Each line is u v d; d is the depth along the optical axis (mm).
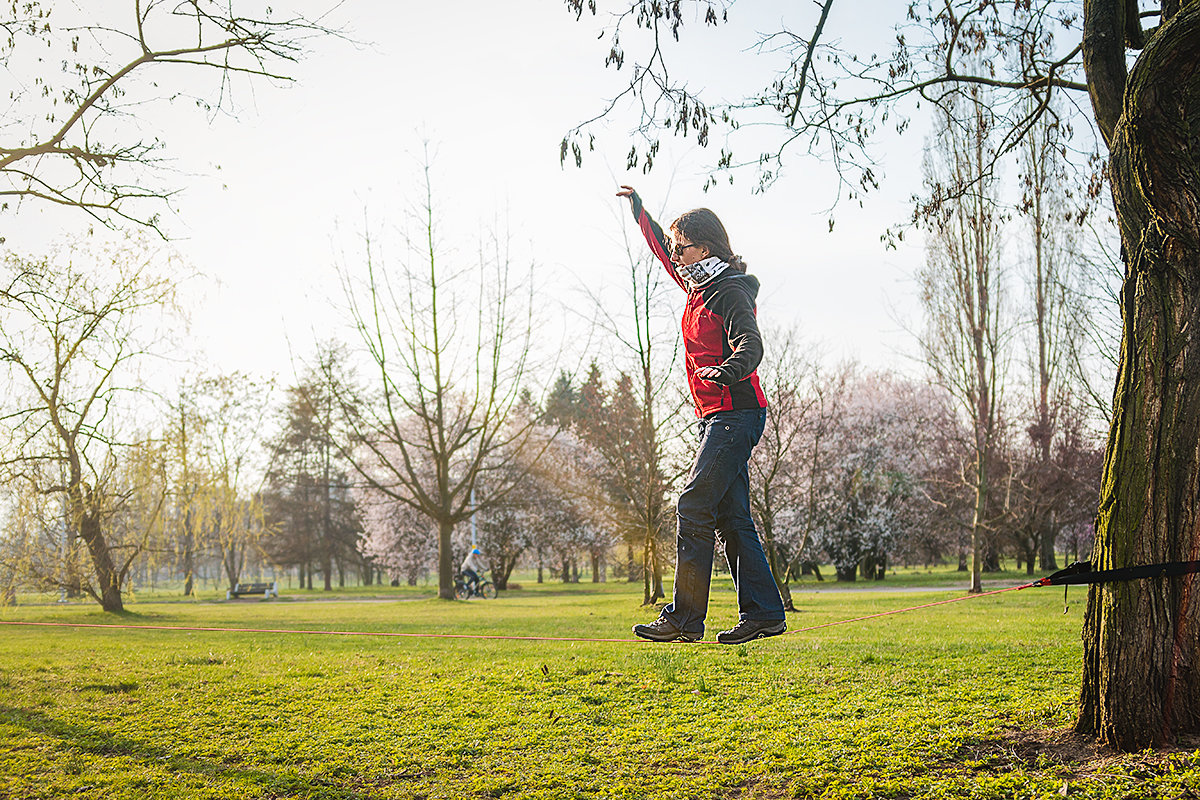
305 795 5523
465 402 45250
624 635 14117
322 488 58625
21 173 10547
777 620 3705
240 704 8164
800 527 36812
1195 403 5066
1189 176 4914
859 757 5676
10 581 21922
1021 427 38969
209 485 26469
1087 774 4883
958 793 4863
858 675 8773
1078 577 5199
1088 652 5449
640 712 7543
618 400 23062
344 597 41781
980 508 24875
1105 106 5625
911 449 41094
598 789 5488
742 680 8820
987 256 29375
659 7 7008
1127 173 5121
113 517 25625
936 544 46094
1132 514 5164
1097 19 5656
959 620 15344
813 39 7949
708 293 3730
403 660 10992
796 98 8312
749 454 3752
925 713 6676
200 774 5945
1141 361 5238
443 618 20469
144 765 6207
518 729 7023
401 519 48750
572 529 48625
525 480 47188
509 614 22078
